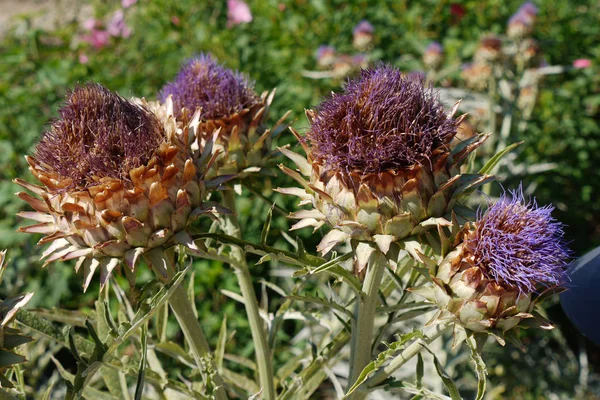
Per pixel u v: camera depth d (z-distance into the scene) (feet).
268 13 3.47
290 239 1.66
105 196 1.26
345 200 1.31
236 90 1.59
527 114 2.99
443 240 1.28
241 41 3.12
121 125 1.28
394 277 1.43
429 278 1.31
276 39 3.35
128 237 1.27
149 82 3.15
